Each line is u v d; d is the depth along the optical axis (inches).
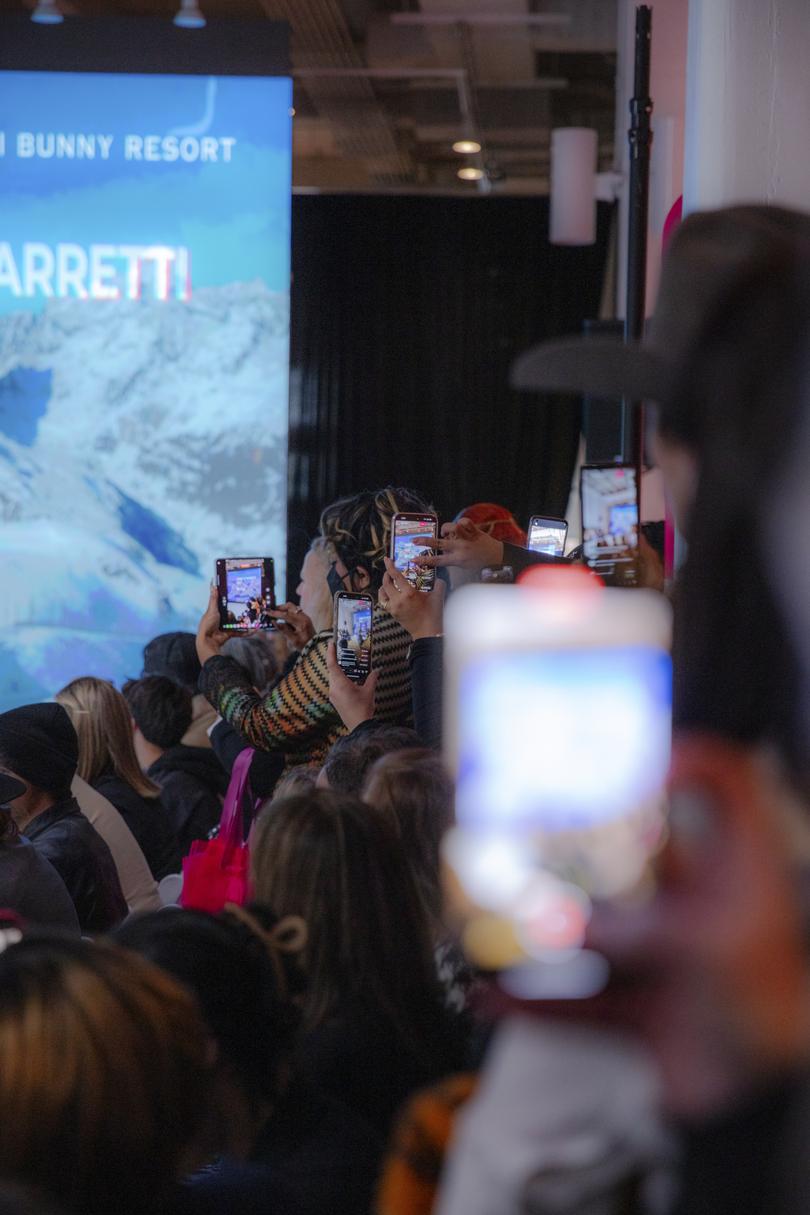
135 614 312.3
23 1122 45.6
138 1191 47.4
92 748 166.9
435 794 85.8
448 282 563.5
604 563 88.9
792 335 30.5
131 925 68.2
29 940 50.6
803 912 29.0
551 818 29.6
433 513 122.2
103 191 308.3
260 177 308.2
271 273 310.0
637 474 98.9
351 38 417.7
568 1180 30.6
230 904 70.9
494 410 566.3
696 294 32.1
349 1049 76.7
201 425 311.4
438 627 111.6
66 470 311.7
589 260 557.0
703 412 31.7
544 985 29.6
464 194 558.9
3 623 311.4
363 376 569.0
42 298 309.9
